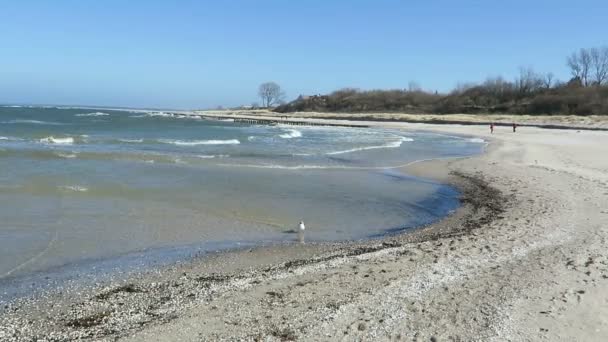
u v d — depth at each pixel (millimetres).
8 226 11188
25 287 7902
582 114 85625
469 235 11156
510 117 82812
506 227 11742
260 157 26938
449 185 19000
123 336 6168
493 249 9844
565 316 6605
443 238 11016
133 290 7871
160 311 6996
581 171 20469
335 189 17703
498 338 6043
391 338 6129
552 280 7902
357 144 38344
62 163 20438
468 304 7078
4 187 14914
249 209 14070
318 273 8578
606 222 11734
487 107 106500
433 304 7113
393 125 76562
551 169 21234
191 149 30406
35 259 9250
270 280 8250
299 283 8070
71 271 8727
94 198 14469
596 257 9039
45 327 6469
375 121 93188
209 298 7465
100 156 22969
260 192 16516
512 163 23984
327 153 30500
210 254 9969
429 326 6422
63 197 14336
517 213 13289
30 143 29625
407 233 11953
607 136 44750
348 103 142000
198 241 10883
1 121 58062
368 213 14188
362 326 6430
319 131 60844
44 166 19328
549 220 12172
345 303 7176
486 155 28344
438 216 13938
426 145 38938
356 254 9898
